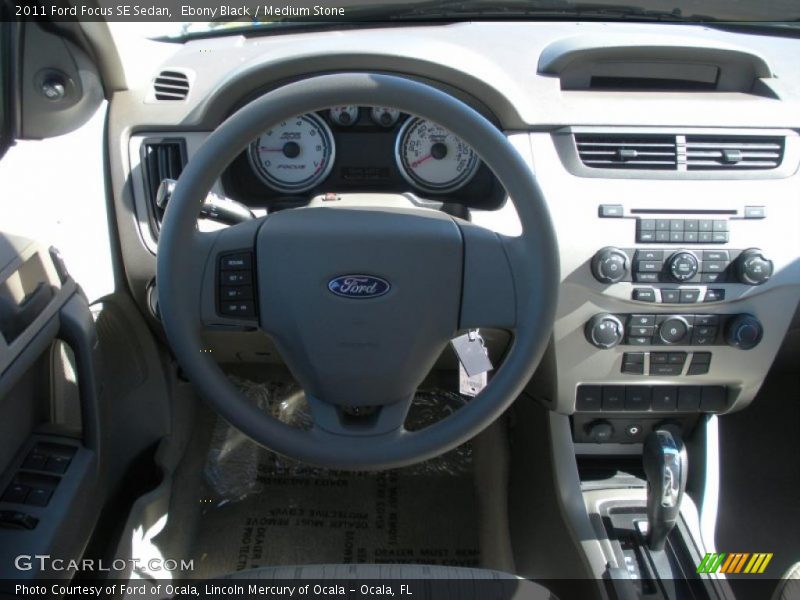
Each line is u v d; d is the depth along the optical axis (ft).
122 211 5.11
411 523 6.50
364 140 5.24
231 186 5.28
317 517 6.49
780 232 4.99
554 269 3.61
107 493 5.08
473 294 3.74
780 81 5.44
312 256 3.70
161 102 5.10
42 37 4.31
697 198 4.98
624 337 5.15
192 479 6.46
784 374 7.20
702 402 5.51
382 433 3.91
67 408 4.58
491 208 5.26
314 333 3.80
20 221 4.00
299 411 6.74
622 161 5.03
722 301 5.01
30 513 3.80
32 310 3.76
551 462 5.74
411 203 5.07
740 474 6.91
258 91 5.08
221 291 3.76
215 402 3.81
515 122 5.05
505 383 3.76
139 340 5.58
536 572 5.87
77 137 4.73
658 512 4.91
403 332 3.79
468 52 5.14
